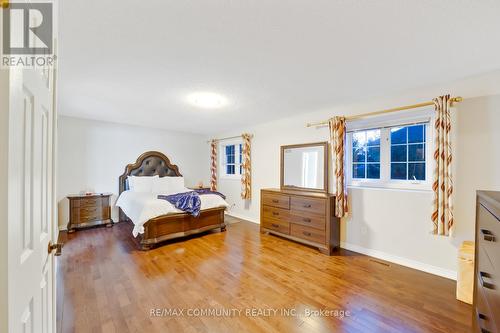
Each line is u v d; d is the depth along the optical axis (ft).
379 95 8.95
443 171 7.32
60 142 12.84
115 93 8.73
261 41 5.16
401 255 8.63
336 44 5.29
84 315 5.58
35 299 2.47
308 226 10.32
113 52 5.63
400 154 9.16
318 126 11.44
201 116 12.71
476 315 3.95
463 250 6.40
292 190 12.07
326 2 3.91
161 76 7.08
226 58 5.96
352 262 8.80
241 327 5.26
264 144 14.53
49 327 3.38
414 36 4.94
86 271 7.90
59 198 12.79
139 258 9.05
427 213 8.04
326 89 8.30
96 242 10.89
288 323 5.41
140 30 4.73
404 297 6.46
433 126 8.11
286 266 8.43
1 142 1.63
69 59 5.96
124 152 15.17
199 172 19.16
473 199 7.07
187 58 5.95
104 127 14.34
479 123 6.98
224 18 4.35
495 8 4.01
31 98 2.29
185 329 5.18
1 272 1.63
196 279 7.43
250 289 6.86
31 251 2.31
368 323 5.40
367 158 10.14
